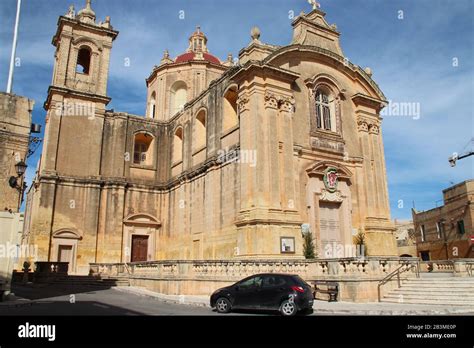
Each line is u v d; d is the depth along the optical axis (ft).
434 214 134.41
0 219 50.47
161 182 106.63
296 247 69.26
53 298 55.01
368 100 92.22
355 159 86.99
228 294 42.83
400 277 58.03
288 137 74.84
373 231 83.61
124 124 104.78
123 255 97.04
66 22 102.78
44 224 90.07
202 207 86.17
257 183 69.36
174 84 125.90
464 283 53.26
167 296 56.80
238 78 77.41
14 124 54.70
